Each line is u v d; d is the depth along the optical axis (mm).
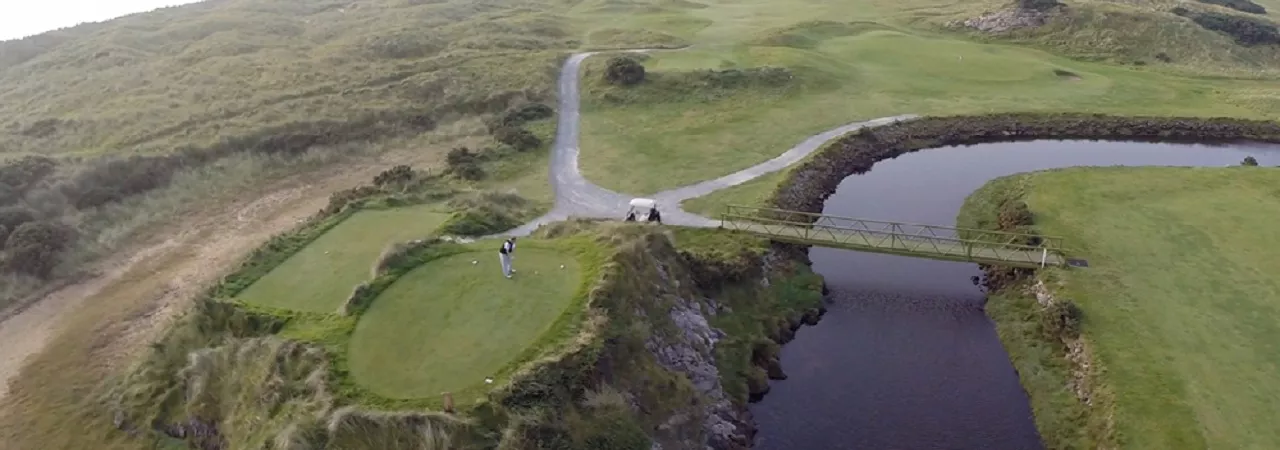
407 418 21562
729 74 64375
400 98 62594
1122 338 31266
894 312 36469
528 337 25047
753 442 27969
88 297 37281
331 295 29281
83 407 28938
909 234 41375
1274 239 38781
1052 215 42875
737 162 49844
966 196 48125
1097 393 28734
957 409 29672
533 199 44281
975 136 57906
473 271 29297
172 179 49125
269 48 80875
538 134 54844
